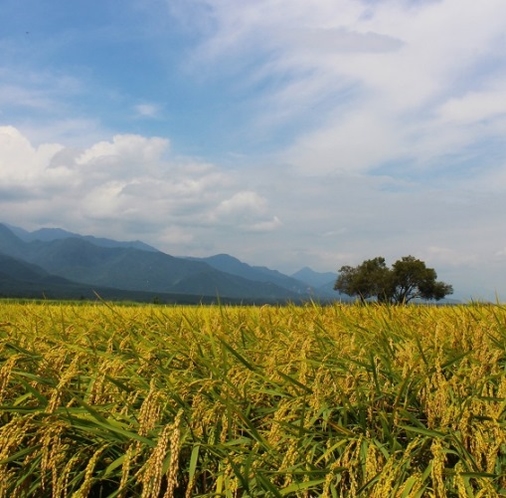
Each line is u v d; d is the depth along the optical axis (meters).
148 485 3.20
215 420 4.08
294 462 3.70
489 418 3.69
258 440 3.73
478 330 5.39
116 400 4.50
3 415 4.59
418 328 6.62
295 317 7.99
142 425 3.74
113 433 3.80
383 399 4.42
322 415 4.31
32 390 4.20
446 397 4.03
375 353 4.93
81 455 3.84
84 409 4.05
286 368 5.05
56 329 7.05
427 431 3.69
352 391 4.44
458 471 3.16
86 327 7.61
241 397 4.52
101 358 5.28
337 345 5.66
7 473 3.73
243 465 3.62
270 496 3.39
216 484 3.65
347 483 3.73
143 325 7.04
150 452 3.83
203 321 7.94
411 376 4.44
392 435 3.79
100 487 4.07
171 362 5.56
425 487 3.19
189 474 3.61
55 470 3.51
